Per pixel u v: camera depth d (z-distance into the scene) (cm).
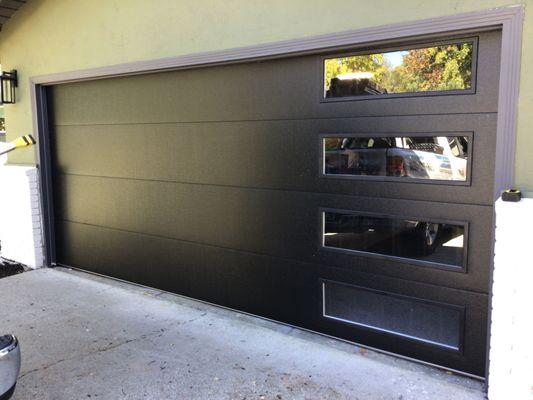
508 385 247
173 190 421
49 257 539
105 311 399
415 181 290
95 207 492
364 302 323
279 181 353
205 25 369
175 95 407
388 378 286
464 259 277
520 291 238
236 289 391
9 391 233
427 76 279
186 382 285
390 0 279
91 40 452
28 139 262
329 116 321
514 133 250
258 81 354
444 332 292
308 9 313
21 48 520
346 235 325
